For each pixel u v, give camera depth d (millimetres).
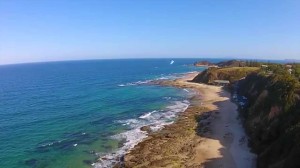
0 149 46750
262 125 46281
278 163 31578
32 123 62625
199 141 48500
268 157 35938
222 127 56250
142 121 63250
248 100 73438
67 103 84750
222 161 40031
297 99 43062
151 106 79625
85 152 45375
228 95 94188
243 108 68125
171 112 71438
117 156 43500
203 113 68688
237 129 54531
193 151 44000
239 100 79125
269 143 40719
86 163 41188
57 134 54688
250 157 40844
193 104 81125
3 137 52969
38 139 51844
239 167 37938
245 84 92312
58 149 46781
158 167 38656
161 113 70625
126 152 44844
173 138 50500
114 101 87625
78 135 54000
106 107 78562
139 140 50438
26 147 47781
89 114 70438
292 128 35031
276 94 49688
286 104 43219
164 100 88688
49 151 45938
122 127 58750
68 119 65875
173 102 85062
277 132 40656
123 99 91062
